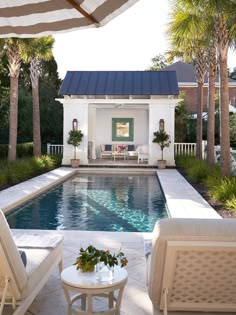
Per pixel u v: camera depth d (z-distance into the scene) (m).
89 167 18.53
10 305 3.47
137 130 22.64
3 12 3.34
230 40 10.73
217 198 9.55
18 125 23.22
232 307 3.07
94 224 8.28
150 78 20.25
